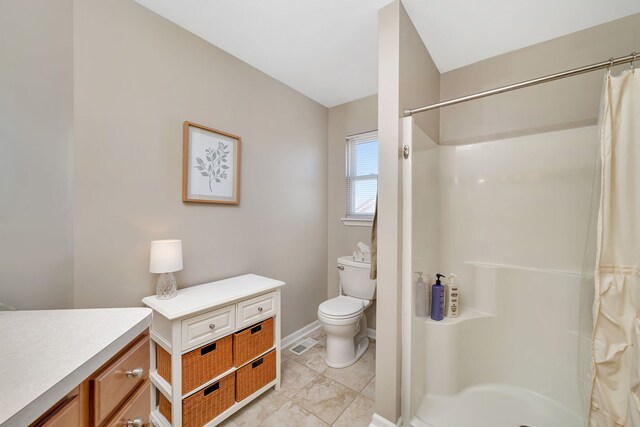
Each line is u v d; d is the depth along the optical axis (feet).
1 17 3.29
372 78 7.32
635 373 3.16
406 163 4.57
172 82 5.11
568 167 5.30
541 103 5.58
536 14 4.80
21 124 3.44
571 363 5.00
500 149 6.00
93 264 4.14
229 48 5.97
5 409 1.37
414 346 4.71
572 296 5.05
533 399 5.13
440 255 6.55
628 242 3.43
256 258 6.84
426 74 5.80
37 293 3.60
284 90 7.61
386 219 4.57
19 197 3.44
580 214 5.17
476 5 4.58
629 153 3.47
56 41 3.74
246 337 5.14
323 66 6.71
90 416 2.00
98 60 4.16
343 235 8.93
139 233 4.68
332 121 9.22
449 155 6.64
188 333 4.24
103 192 4.24
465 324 5.51
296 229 8.05
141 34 4.67
